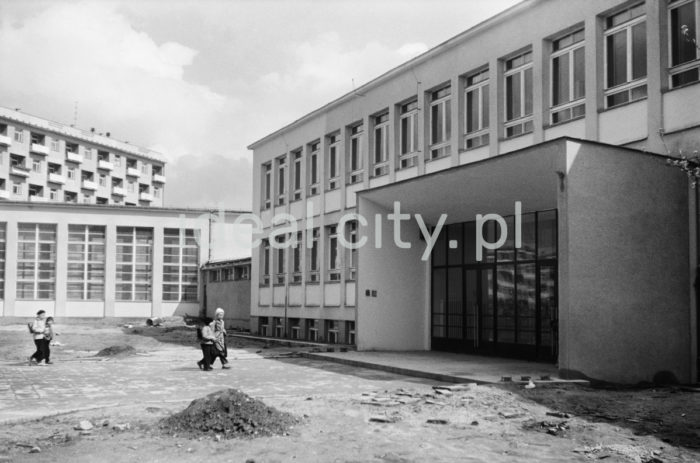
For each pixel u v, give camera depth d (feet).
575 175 44.32
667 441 27.68
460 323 69.36
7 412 35.04
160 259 145.18
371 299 70.69
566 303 43.39
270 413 31.19
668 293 46.85
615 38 53.21
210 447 27.04
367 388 44.62
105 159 265.75
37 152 234.38
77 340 95.20
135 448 26.94
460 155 67.31
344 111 87.66
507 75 63.21
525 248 61.77
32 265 139.74
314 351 72.84
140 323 138.51
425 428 30.48
